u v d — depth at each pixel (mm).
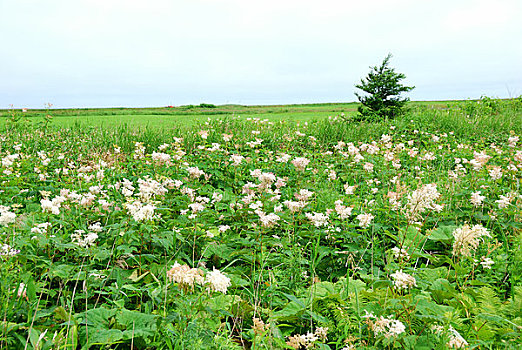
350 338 2678
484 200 5473
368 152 8555
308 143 11570
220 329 3008
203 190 6156
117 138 11273
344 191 6977
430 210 5051
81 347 2523
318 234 4582
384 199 5430
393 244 4820
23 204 5602
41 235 3711
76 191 5711
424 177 7637
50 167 7660
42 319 2816
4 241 3477
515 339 2768
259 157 8852
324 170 7750
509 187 6629
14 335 2469
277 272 3807
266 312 3316
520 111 21375
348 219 5066
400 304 2930
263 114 28828
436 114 16828
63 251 3857
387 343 2660
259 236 4332
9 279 2881
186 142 10797
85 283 3225
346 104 52469
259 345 2799
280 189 6621
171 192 6059
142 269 3803
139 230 4039
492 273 3969
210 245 4402
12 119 11344
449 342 2496
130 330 2643
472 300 3281
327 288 3660
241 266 4273
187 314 2754
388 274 3814
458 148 10492
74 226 4398
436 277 3877
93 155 8953
